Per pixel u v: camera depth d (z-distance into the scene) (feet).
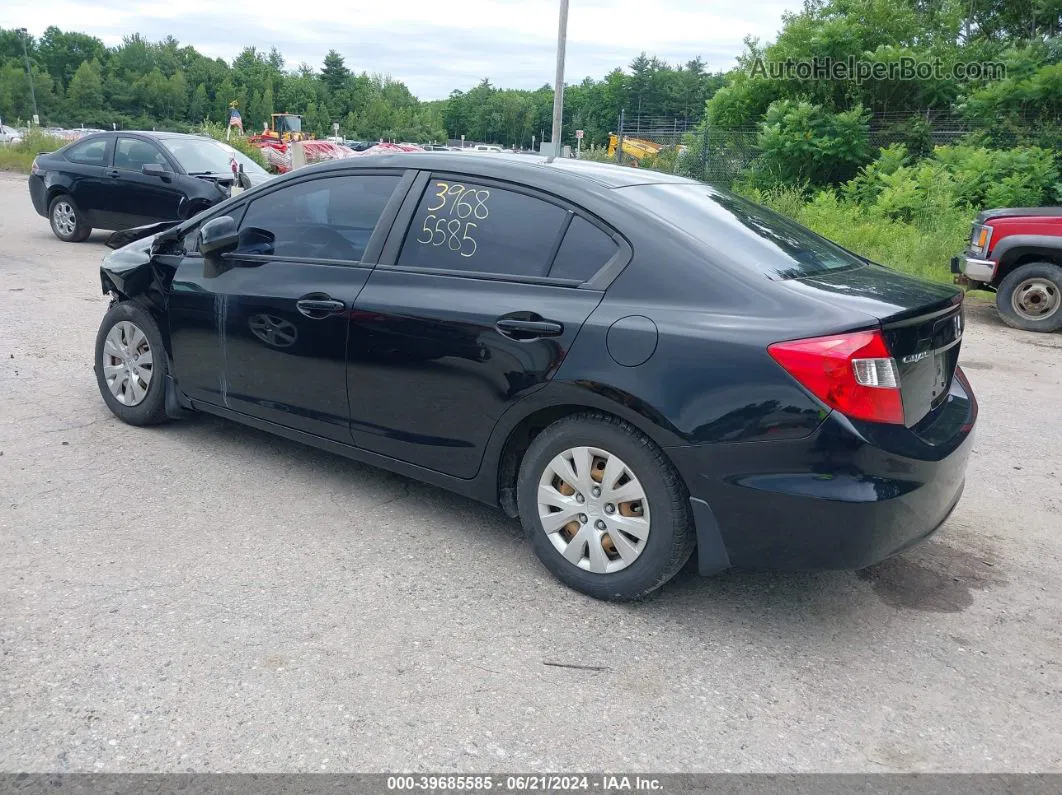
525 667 9.86
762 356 9.73
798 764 8.54
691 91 426.51
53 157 41.96
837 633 10.96
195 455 15.69
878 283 11.25
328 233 13.73
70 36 534.37
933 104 65.00
